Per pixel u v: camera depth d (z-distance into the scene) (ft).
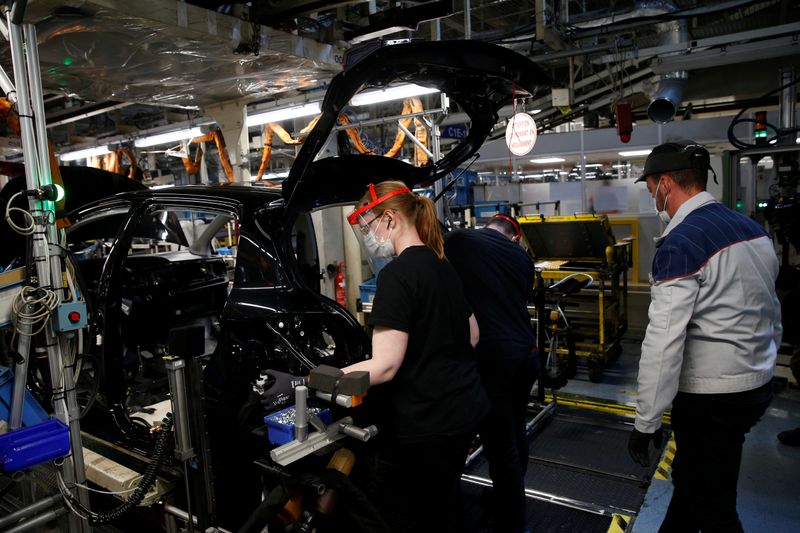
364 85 7.64
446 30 29.86
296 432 6.17
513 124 16.80
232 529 8.06
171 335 6.84
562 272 18.34
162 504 8.47
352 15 12.42
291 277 7.80
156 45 9.91
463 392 6.20
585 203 27.20
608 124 33.19
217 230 13.24
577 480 11.03
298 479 6.14
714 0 22.38
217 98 14.79
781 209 15.37
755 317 6.47
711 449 6.72
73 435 7.54
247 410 7.29
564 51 20.31
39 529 7.30
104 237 13.71
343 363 7.57
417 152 19.44
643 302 23.72
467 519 9.68
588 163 33.27
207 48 10.19
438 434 6.06
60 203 7.53
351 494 6.05
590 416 14.26
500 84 8.44
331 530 6.79
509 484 8.19
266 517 6.11
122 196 10.24
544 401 14.46
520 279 8.48
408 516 6.54
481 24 30.27
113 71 11.49
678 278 6.40
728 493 6.77
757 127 17.97
